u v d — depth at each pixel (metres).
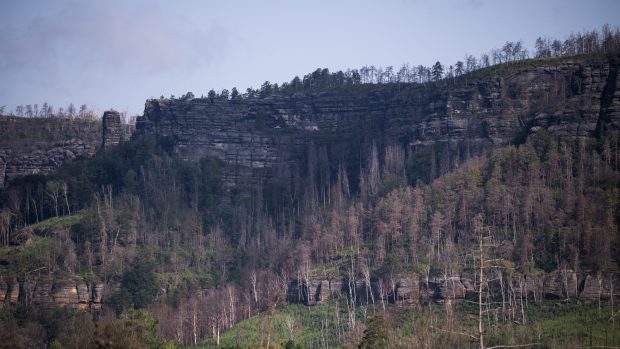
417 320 168.75
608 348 157.50
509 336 166.50
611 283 193.75
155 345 167.12
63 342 180.88
